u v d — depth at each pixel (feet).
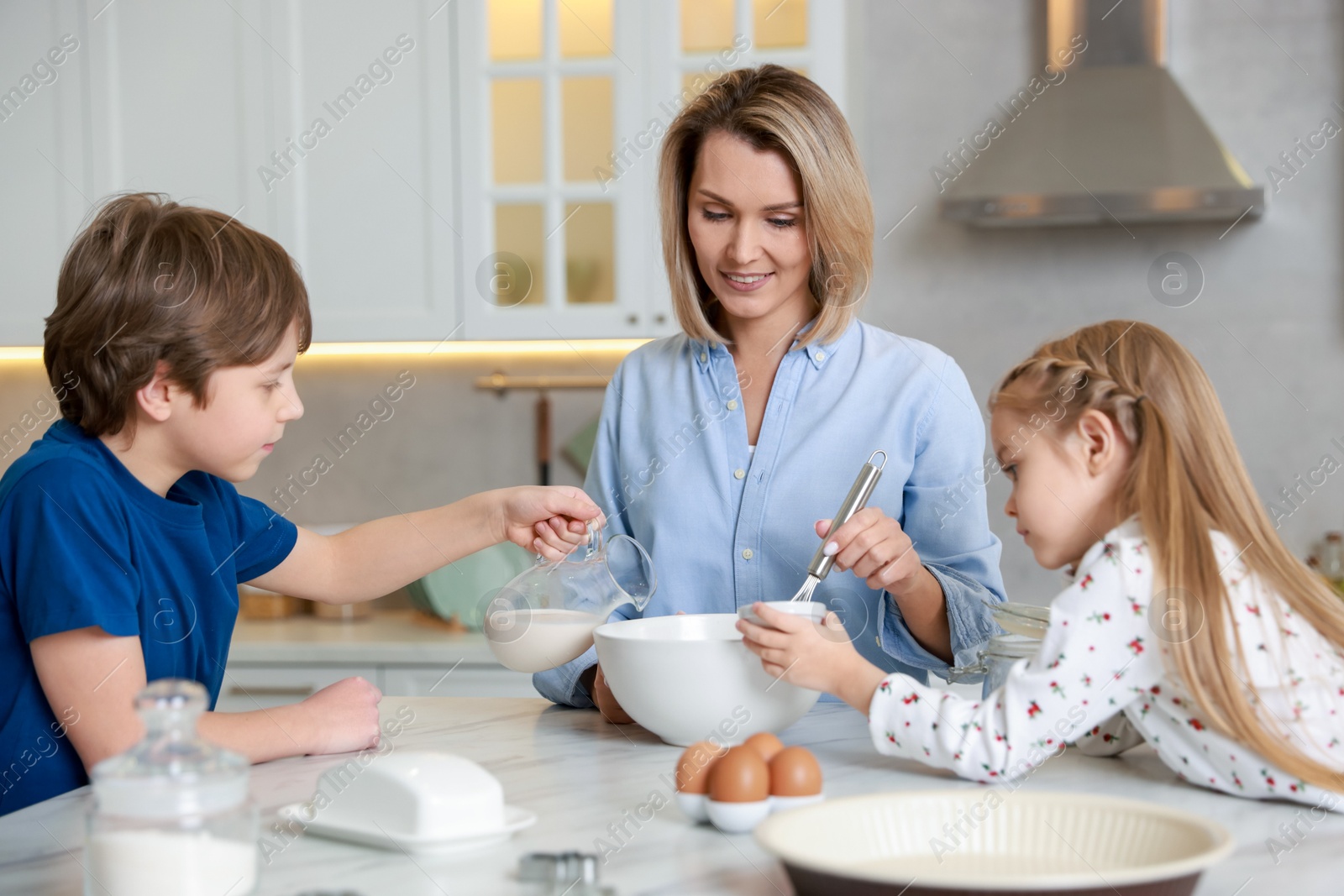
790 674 3.17
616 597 3.83
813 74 8.06
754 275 4.17
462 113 8.29
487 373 9.44
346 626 8.64
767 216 4.08
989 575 4.39
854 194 4.13
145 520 3.47
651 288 8.23
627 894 2.24
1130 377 3.18
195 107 8.47
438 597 8.34
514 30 8.30
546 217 8.32
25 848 2.59
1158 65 8.24
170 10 8.46
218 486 4.00
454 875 2.35
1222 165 7.67
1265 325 8.32
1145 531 2.92
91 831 2.16
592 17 8.24
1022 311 8.62
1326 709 2.79
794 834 2.26
